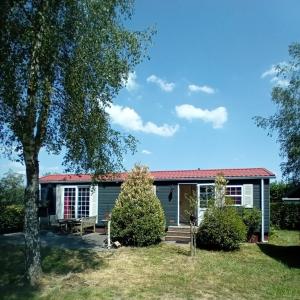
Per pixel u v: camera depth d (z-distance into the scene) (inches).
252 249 768.9
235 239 740.0
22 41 462.3
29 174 497.4
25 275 499.2
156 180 955.3
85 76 490.0
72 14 478.6
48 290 472.1
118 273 559.8
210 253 710.5
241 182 903.7
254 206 891.4
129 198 774.5
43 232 945.5
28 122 476.7
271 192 1251.2
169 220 946.7
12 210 976.3
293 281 549.6
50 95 480.1
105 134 562.9
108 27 496.1
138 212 763.4
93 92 499.8
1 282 514.9
